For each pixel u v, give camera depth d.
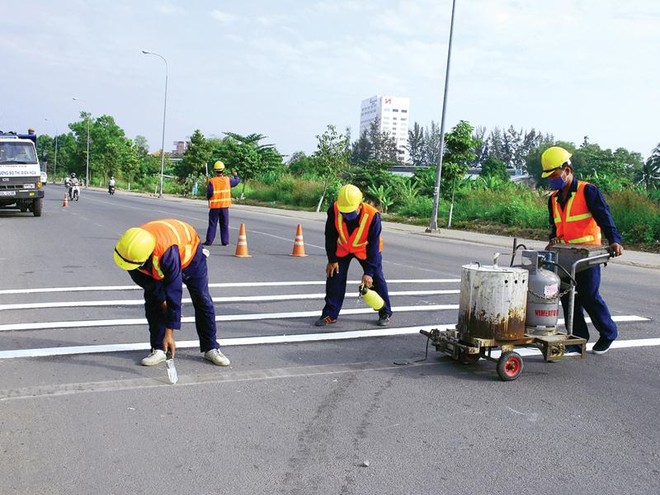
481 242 18.77
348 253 6.79
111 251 12.90
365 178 35.62
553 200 5.98
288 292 8.92
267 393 4.70
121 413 4.22
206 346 5.46
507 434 4.06
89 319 6.89
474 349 5.10
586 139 95.12
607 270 13.20
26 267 10.59
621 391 4.97
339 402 4.55
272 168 52.91
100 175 88.44
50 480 3.29
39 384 4.75
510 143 153.88
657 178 47.78
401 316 7.52
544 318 5.33
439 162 22.22
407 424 4.17
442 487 3.33
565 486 3.38
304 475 3.42
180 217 23.23
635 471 3.58
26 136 21.66
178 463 3.52
